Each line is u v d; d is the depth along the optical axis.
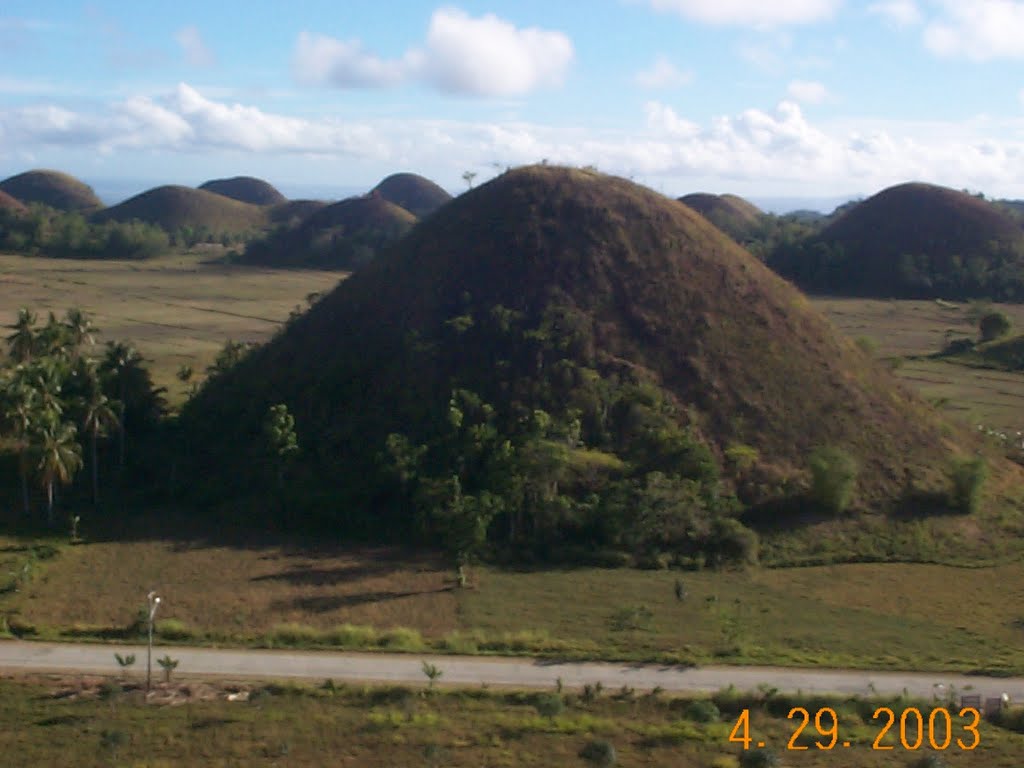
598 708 36.59
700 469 59.97
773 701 37.34
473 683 38.47
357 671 39.28
